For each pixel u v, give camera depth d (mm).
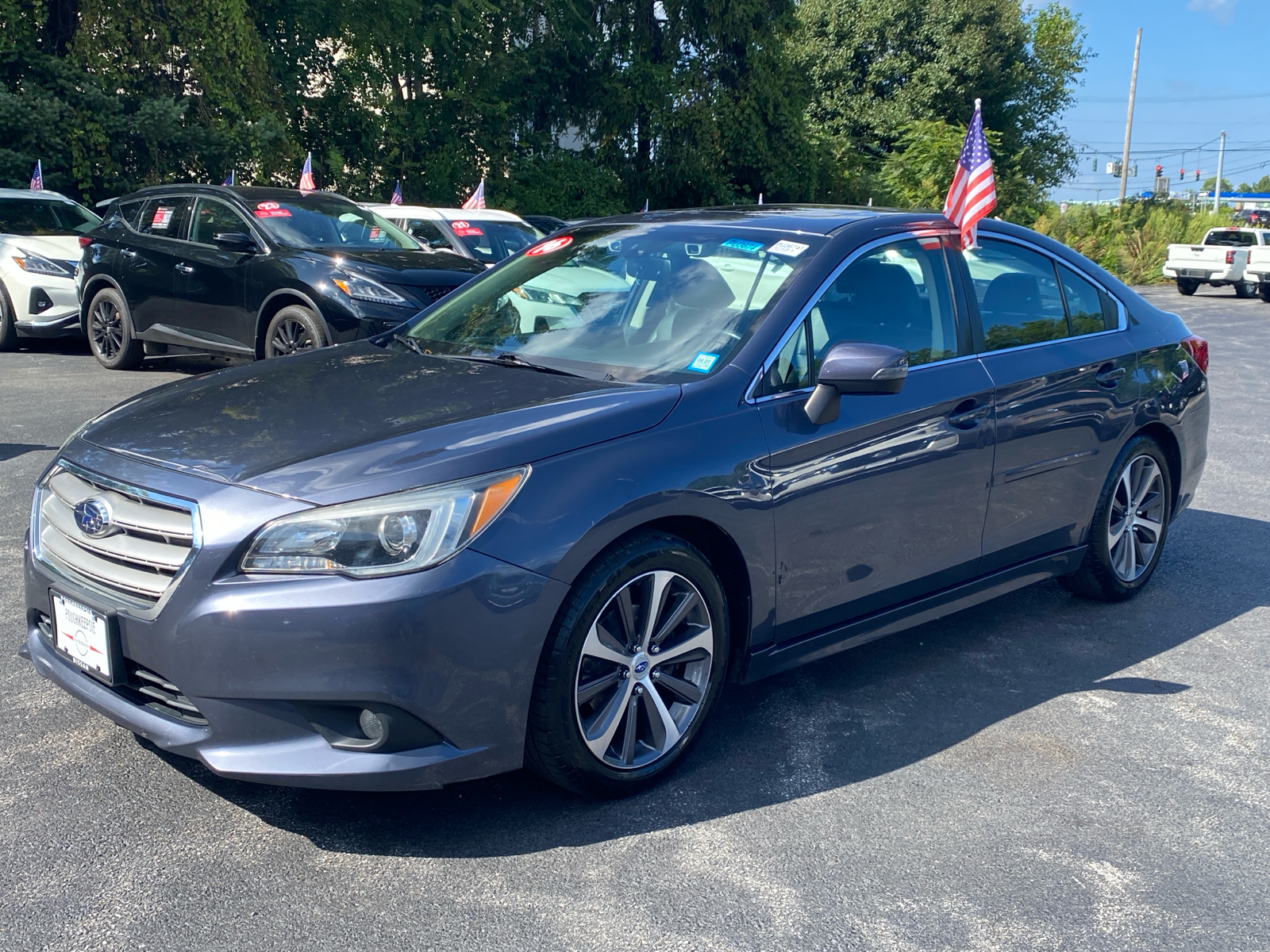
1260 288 27516
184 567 2568
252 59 17688
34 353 11391
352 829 2783
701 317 3445
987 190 3949
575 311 3688
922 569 3713
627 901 2518
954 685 3859
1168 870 2738
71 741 3182
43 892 2467
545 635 2699
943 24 35656
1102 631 4457
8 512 5402
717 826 2865
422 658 2525
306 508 2537
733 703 3652
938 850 2785
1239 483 7141
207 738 2584
